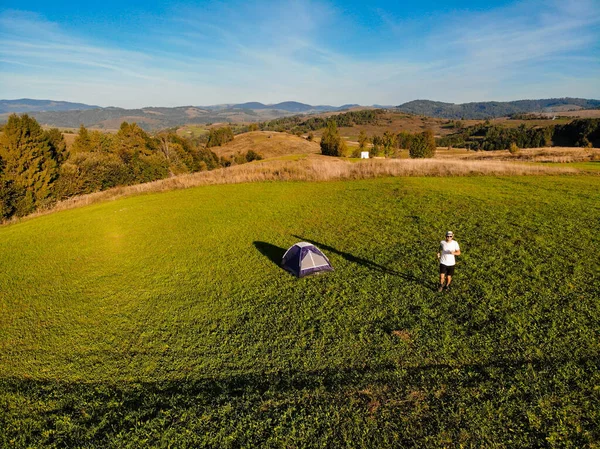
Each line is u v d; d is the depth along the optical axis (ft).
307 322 37.40
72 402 28.99
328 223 72.54
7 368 35.17
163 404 27.17
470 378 26.43
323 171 125.90
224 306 43.11
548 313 33.86
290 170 133.49
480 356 29.25
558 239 51.34
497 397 24.09
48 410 28.27
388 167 122.93
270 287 46.62
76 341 39.09
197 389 28.99
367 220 71.56
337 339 33.76
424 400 24.57
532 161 155.43
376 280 44.86
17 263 66.95
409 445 21.27
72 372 33.60
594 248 47.09
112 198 125.39
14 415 27.86
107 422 25.86
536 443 20.71
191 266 57.00
